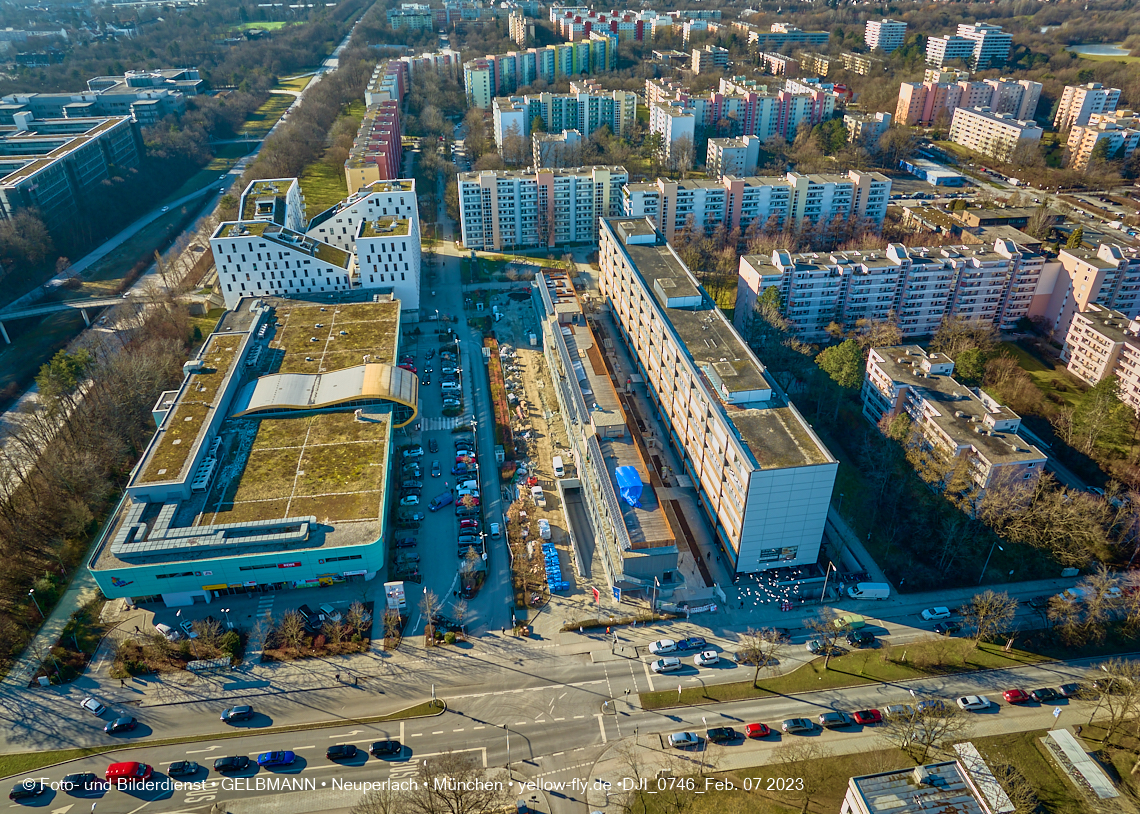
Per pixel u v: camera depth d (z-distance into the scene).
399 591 166.12
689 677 155.62
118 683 152.75
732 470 174.25
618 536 171.88
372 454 196.75
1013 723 145.25
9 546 179.75
